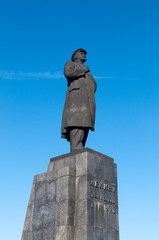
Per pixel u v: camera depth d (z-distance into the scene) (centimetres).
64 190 1730
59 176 1795
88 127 1991
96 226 1670
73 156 1850
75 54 2167
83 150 1847
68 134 2092
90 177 1762
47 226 1727
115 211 1828
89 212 1664
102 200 1773
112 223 1773
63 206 1695
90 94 2086
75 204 1712
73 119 1980
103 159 1898
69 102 2048
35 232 1769
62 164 1881
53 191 1789
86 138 2089
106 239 1697
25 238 1800
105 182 1847
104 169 1877
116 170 1967
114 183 1909
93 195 1731
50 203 1772
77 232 1638
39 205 1828
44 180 1878
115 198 1870
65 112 2062
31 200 1894
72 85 2080
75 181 1770
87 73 2141
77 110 2002
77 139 1980
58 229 1662
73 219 1675
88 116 2009
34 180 1942
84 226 1627
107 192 1831
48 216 1747
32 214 1839
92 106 2069
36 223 1791
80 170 1783
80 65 2111
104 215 1744
